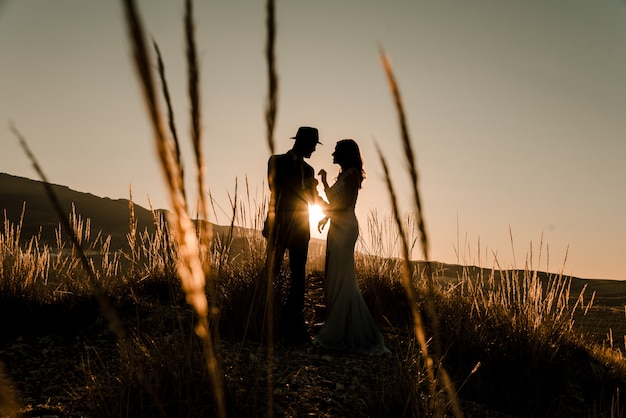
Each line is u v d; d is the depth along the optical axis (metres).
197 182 0.49
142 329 4.53
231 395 3.14
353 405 3.71
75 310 5.03
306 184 5.07
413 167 0.55
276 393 3.58
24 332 4.68
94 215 53.69
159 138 0.42
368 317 5.20
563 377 5.23
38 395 3.41
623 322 8.95
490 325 6.01
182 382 3.17
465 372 4.89
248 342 4.61
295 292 5.10
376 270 7.08
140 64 0.34
